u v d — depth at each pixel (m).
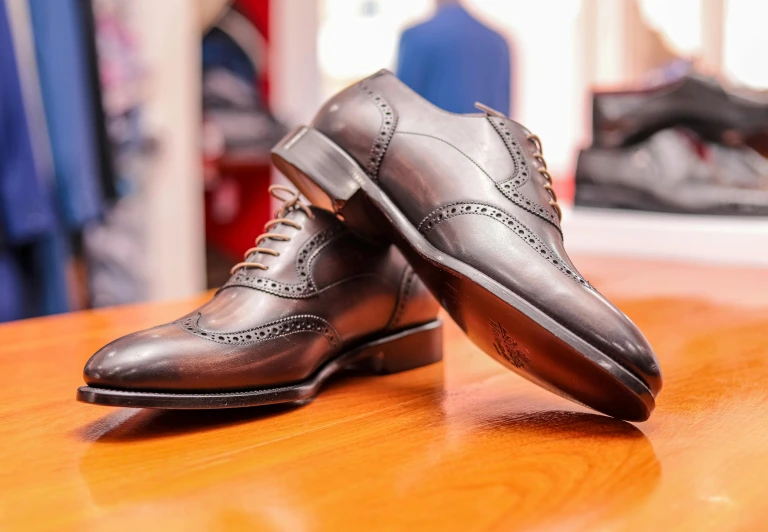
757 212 1.65
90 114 1.45
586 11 2.07
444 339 0.97
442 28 2.16
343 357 0.72
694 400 0.65
